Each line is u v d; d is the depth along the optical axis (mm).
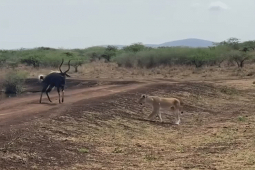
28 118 16938
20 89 33000
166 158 12609
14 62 61188
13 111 19219
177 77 43250
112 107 21297
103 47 96188
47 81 22672
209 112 23672
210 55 55344
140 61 58750
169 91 28609
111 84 34031
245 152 13062
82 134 15492
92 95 25953
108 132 16547
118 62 60781
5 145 12320
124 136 16125
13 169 10406
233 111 23828
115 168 11289
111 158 12453
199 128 18625
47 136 14180
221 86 32375
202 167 11383
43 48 99375
